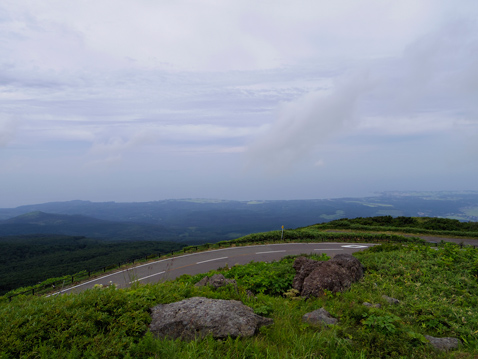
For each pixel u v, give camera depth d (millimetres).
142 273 23312
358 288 10172
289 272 12672
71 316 5766
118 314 6121
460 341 6078
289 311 7898
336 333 5984
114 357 4922
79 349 5016
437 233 36469
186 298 7711
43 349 4785
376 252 17531
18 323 5332
